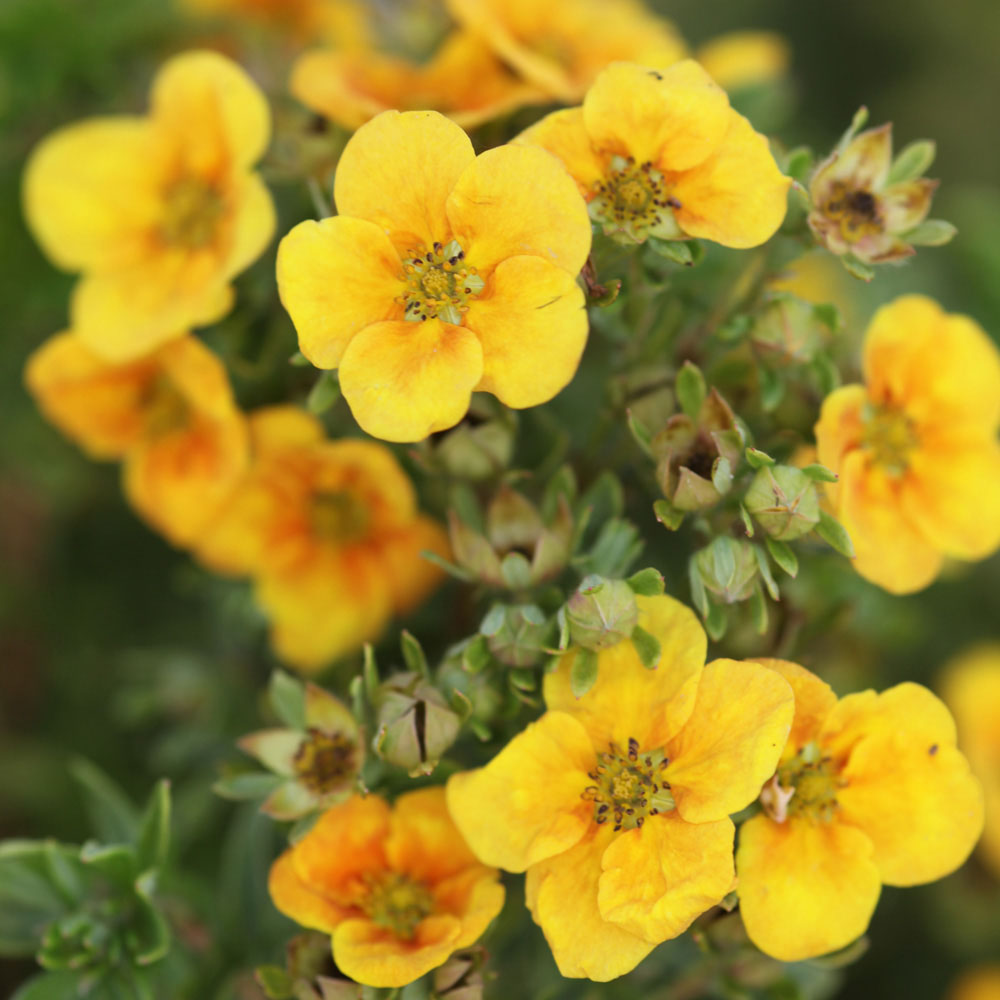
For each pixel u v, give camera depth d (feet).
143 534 1.48
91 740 1.47
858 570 1.18
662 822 1.11
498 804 1.12
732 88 1.38
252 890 1.28
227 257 1.22
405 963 1.12
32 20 1.39
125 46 1.43
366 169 1.12
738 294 1.21
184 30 1.43
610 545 1.16
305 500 1.26
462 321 1.12
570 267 1.11
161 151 1.28
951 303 1.62
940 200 1.75
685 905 1.09
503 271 1.11
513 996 1.23
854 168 1.17
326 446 1.22
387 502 1.23
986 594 1.52
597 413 1.27
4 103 1.40
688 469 1.13
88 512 1.48
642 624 1.12
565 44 1.33
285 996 1.16
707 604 1.13
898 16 1.81
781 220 1.14
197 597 1.47
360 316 1.12
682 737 1.12
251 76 1.37
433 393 1.10
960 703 1.50
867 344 1.20
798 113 1.79
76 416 1.30
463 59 1.27
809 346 1.17
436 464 1.18
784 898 1.12
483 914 1.13
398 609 1.26
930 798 1.14
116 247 1.29
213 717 1.37
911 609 1.41
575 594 1.11
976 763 1.49
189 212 1.27
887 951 1.47
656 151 1.15
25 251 1.42
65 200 1.29
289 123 1.29
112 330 1.27
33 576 1.49
